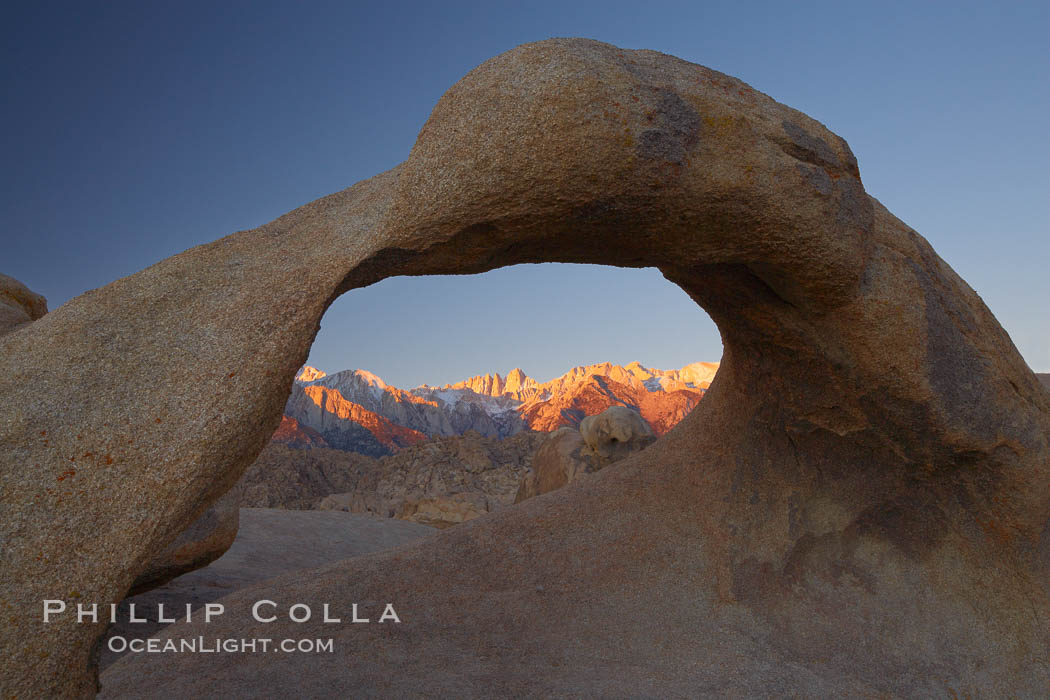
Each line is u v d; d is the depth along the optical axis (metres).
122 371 2.26
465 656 3.86
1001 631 3.96
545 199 2.70
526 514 5.50
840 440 4.38
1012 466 3.83
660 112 2.71
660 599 4.46
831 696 3.61
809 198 3.12
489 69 2.70
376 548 10.11
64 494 1.99
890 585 4.29
